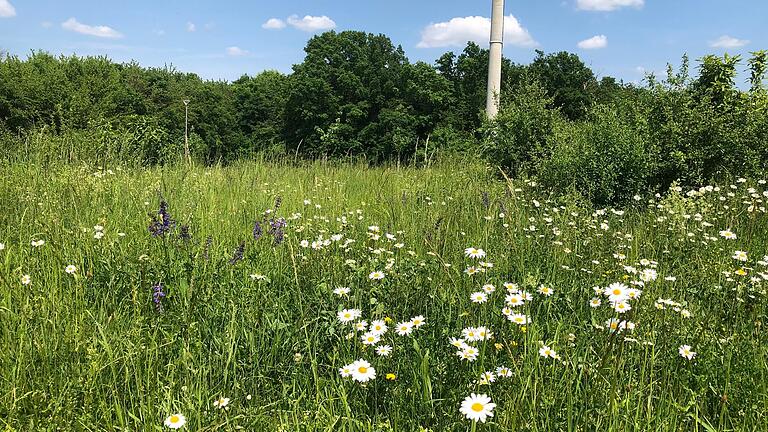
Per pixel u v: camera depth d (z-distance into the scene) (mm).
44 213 5199
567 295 3551
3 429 2225
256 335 3170
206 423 2387
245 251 4270
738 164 7871
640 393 2387
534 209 6801
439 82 37375
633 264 4160
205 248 4047
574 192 7297
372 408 2553
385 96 39438
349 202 7031
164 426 2365
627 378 2562
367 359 2752
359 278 3510
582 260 4402
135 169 8242
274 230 4398
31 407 2396
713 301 3410
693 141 8031
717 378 2639
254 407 2574
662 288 3701
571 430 2275
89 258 4047
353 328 2959
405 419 2434
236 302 3410
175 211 5840
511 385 2434
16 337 2945
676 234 5086
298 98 40125
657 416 2348
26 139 8867
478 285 3441
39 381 2635
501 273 3746
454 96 38406
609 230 5574
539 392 2373
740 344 2834
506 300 2906
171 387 2613
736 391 2531
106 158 8422
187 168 8828
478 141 12516
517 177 9508
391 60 40656
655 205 7102
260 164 9820
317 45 40719
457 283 3668
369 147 37812
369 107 39219
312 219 5676
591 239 4969
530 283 3209
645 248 4781
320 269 3951
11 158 8328
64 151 8281
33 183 6582
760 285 3475
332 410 2467
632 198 7727
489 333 2682
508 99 11633
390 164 11531
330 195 7266
